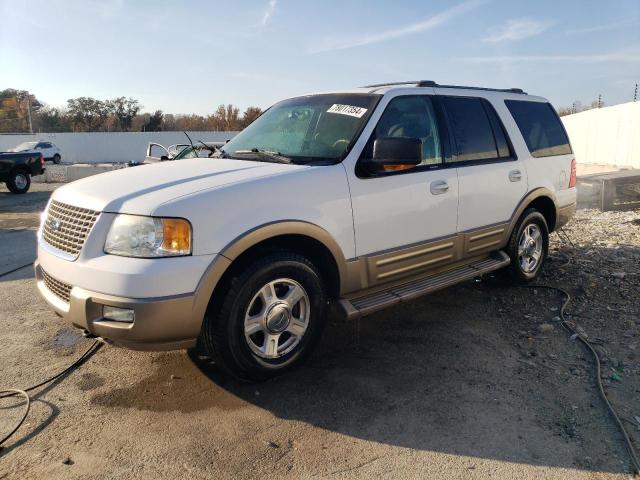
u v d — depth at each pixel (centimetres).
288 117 449
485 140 482
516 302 504
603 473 262
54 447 284
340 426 303
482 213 467
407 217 401
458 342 417
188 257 296
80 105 6238
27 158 1719
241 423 307
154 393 341
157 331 292
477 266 476
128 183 338
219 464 270
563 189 572
